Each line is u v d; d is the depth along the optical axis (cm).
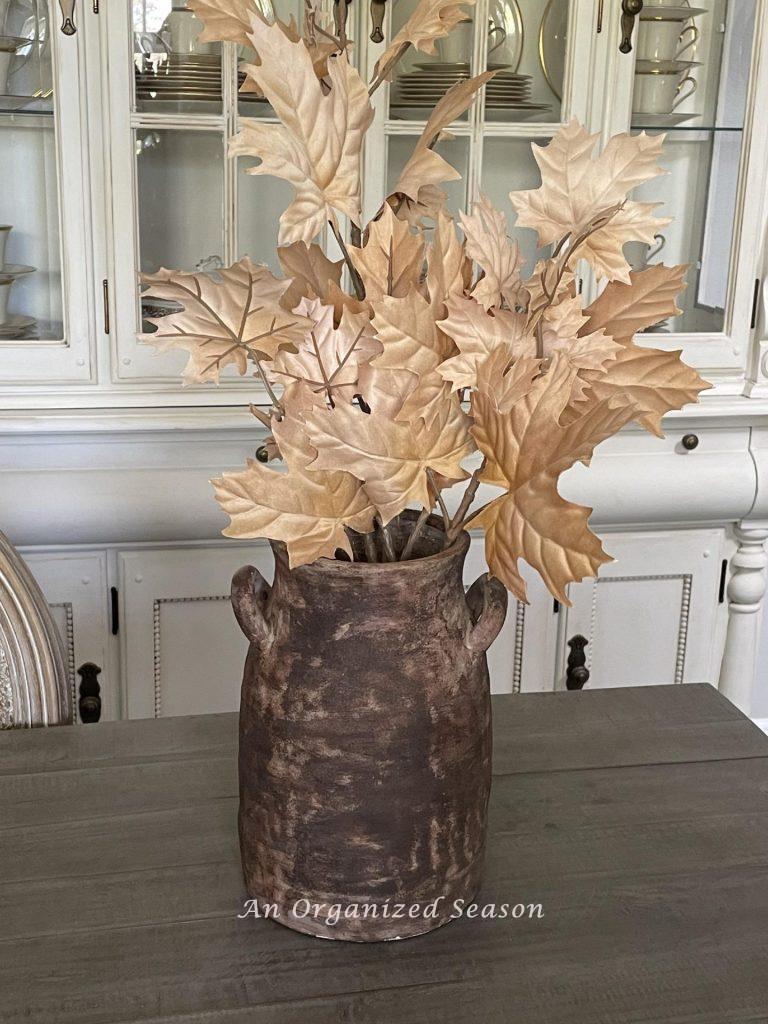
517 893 98
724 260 213
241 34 79
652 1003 86
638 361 84
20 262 194
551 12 198
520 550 75
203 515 202
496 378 78
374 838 88
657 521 223
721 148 208
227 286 81
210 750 122
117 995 86
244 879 99
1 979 88
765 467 221
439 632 86
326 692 85
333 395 82
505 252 80
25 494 197
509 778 117
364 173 199
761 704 255
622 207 81
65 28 183
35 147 191
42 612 134
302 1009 85
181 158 194
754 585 231
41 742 123
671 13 200
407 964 90
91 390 199
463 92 79
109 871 101
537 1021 84
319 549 81
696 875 102
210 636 214
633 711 132
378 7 190
